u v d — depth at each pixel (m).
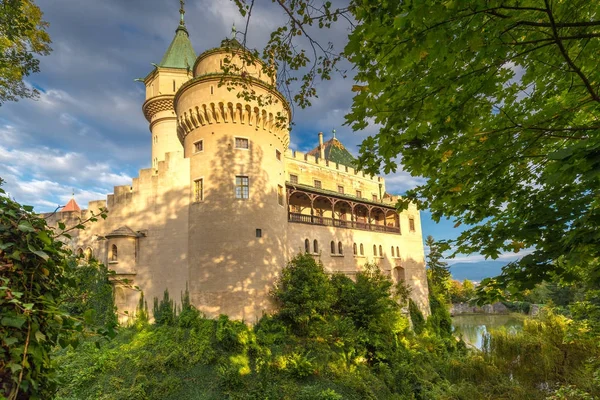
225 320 22.72
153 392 17.38
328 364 21.84
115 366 19.14
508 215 6.00
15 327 2.82
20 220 3.15
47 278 3.45
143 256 26.86
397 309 30.53
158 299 25.62
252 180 26.62
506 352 24.23
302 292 24.12
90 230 29.28
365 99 4.62
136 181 28.55
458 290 87.12
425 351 30.58
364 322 26.97
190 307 24.28
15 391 2.77
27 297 3.03
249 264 25.06
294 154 37.59
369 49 4.03
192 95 27.39
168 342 21.11
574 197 5.07
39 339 2.82
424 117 4.59
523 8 3.31
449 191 5.84
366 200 38.19
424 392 23.56
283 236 28.39
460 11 3.31
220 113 26.73
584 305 13.92
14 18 9.91
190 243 25.95
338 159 48.34
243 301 24.27
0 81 11.61
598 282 4.69
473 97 4.67
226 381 18.39
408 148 5.19
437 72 4.16
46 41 12.12
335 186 41.03
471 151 5.16
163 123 38.34
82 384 17.89
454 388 23.42
